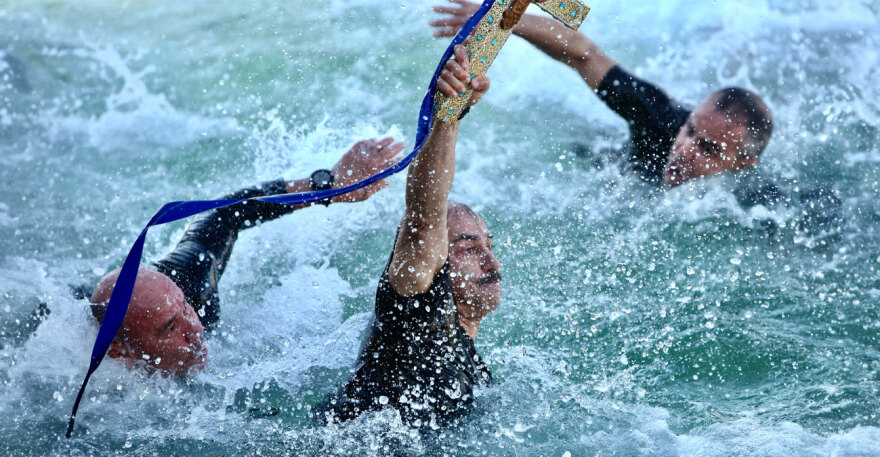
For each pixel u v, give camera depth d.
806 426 9.67
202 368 10.91
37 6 27.81
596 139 18.12
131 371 10.62
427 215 8.34
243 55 23.28
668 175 15.88
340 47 23.31
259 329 12.09
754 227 14.68
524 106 20.14
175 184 17.47
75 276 13.71
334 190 7.72
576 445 9.36
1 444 9.45
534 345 11.59
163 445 9.57
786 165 16.53
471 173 17.06
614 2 25.56
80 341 10.88
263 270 13.76
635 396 10.44
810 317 12.26
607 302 12.66
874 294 12.75
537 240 14.51
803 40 22.28
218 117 20.08
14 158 18.75
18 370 10.63
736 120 15.35
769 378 10.79
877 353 11.29
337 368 11.11
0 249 14.61
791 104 19.52
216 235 12.58
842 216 14.80
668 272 13.52
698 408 10.15
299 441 9.55
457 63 7.50
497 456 9.21
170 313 10.50
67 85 22.33
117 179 17.61
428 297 8.92
